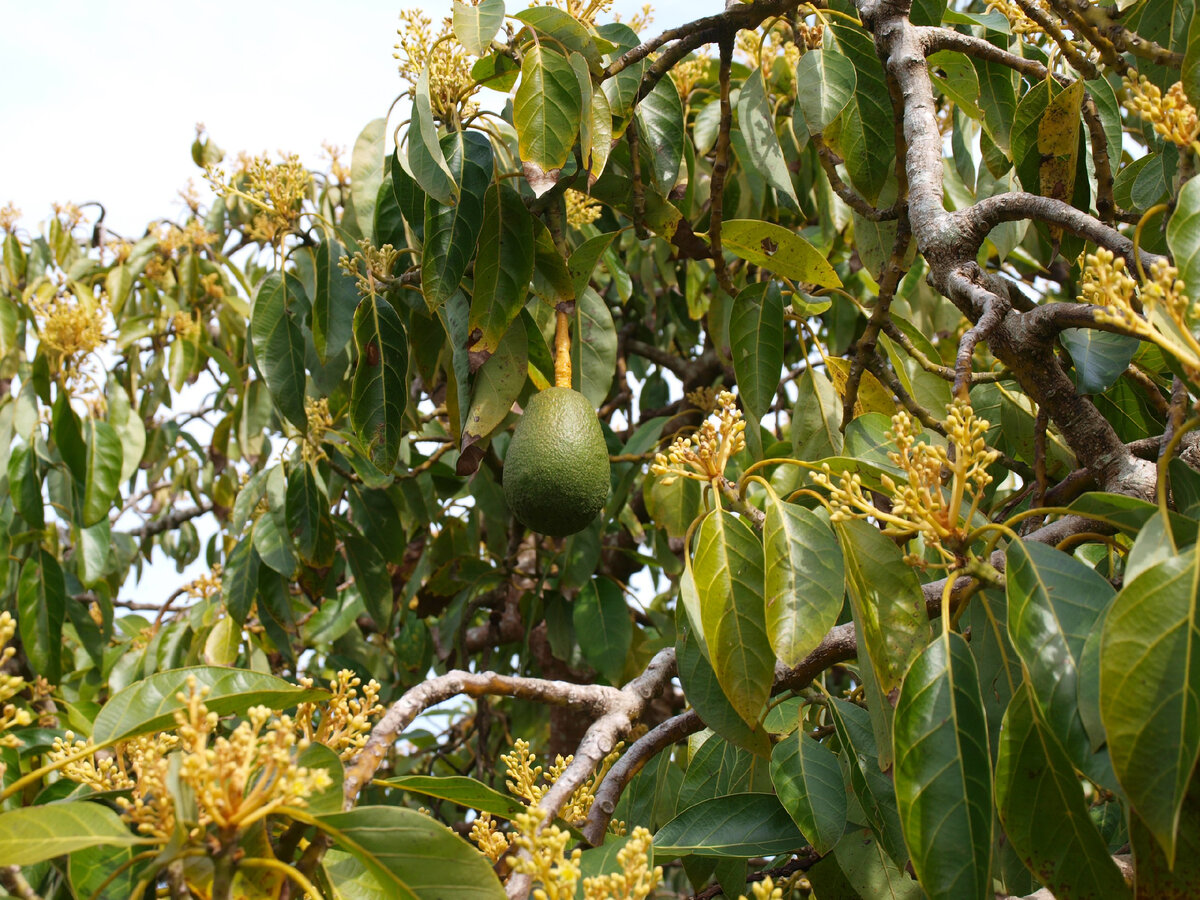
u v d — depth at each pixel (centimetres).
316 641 377
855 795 173
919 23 234
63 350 344
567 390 188
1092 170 232
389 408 214
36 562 332
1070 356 176
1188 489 135
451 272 194
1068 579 119
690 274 376
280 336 267
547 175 186
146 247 439
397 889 110
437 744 450
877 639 140
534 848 111
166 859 99
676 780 236
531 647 401
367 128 248
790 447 280
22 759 278
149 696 139
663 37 201
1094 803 193
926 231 162
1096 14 169
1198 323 114
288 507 327
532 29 188
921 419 203
